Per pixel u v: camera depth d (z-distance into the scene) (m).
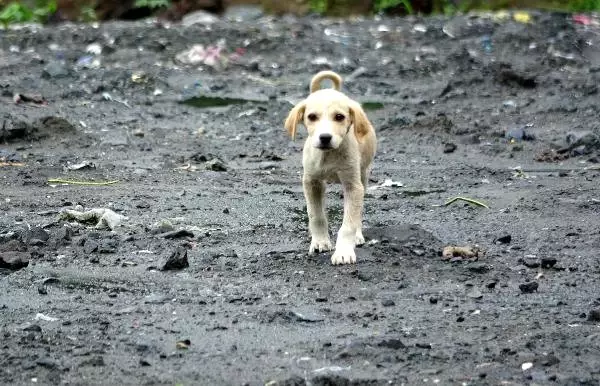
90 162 16.39
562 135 18.66
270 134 19.08
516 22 27.34
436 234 12.54
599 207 13.78
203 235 12.27
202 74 23.44
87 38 26.17
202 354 8.63
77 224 12.72
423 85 22.97
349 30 27.50
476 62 24.25
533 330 9.20
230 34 26.42
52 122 18.31
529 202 14.13
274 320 9.42
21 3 34.16
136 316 9.54
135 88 22.28
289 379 8.01
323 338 8.98
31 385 7.98
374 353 8.57
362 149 11.51
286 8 32.88
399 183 15.43
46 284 10.45
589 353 8.65
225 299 10.01
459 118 20.06
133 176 15.59
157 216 13.28
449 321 9.45
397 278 10.59
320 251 11.42
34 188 14.77
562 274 10.91
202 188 14.95
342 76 23.66
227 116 20.41
